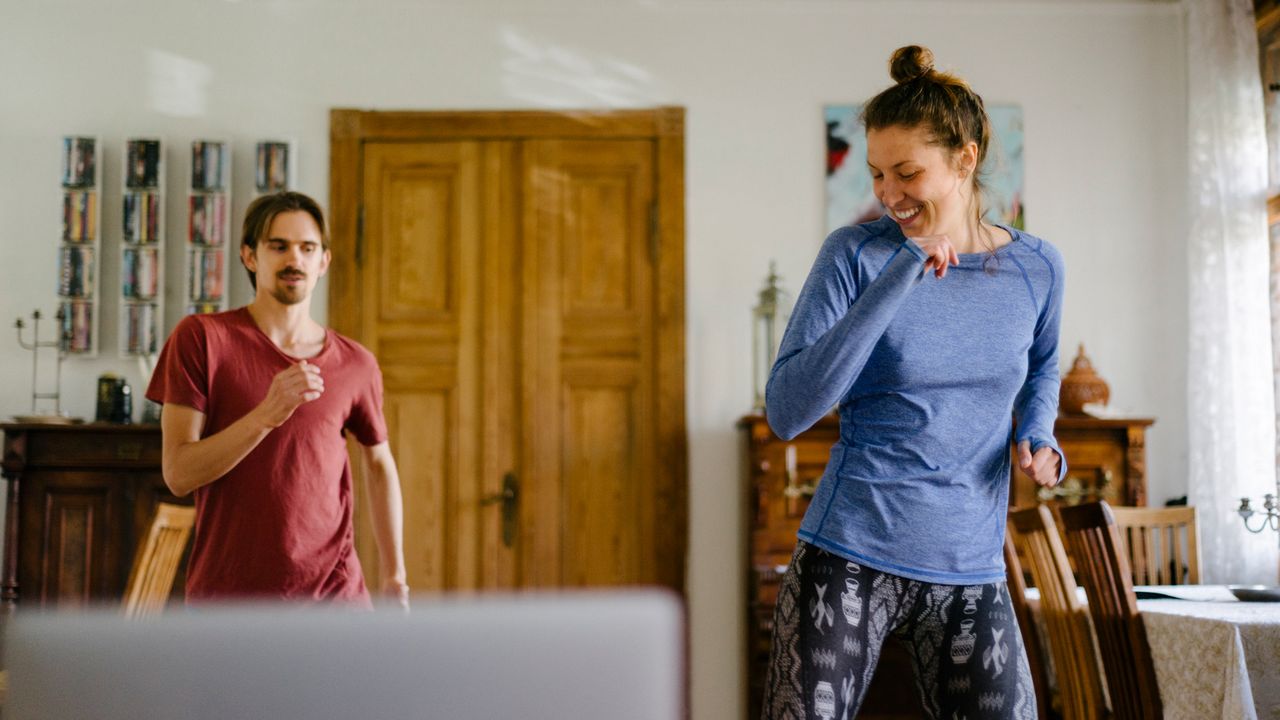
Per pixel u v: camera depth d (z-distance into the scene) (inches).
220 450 87.8
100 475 176.4
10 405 193.3
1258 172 183.2
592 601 27.8
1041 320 73.3
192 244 192.9
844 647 66.1
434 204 199.0
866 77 200.8
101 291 195.8
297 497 92.2
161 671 26.7
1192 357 187.6
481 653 27.3
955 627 67.4
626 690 27.5
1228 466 181.8
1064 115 201.2
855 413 70.1
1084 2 201.9
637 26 201.2
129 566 175.5
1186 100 200.8
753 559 180.5
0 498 188.9
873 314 62.9
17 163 196.7
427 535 194.9
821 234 198.7
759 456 180.7
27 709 26.5
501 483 195.5
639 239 198.8
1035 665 128.3
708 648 192.9
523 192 199.0
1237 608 107.8
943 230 69.7
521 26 200.7
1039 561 122.3
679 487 194.9
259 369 94.9
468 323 197.6
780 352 69.7
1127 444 179.3
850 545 67.1
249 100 198.5
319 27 199.9
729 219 198.7
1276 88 178.5
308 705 26.9
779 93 200.5
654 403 196.5
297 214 97.4
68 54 198.4
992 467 69.4
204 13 199.5
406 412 196.7
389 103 199.6
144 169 193.8
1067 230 199.8
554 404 196.7
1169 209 200.1
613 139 199.8
